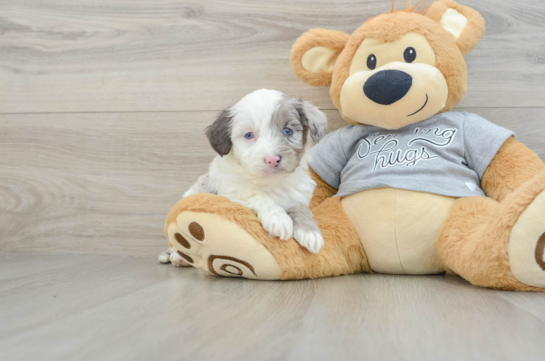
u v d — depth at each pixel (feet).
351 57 6.23
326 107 7.41
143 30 7.90
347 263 5.85
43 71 8.16
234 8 7.63
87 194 8.05
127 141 7.96
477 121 5.99
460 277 5.60
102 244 8.02
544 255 4.33
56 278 5.60
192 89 7.79
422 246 5.62
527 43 6.95
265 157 5.04
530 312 3.67
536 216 4.31
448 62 5.89
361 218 5.90
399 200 5.66
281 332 3.10
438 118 6.15
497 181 5.63
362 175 6.09
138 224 7.93
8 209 8.21
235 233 5.04
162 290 4.72
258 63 7.60
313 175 6.68
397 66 5.78
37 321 3.44
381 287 4.85
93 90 8.04
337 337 2.98
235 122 5.41
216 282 5.24
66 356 2.64
